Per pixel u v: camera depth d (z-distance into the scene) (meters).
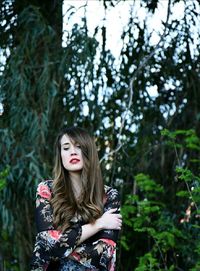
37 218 2.70
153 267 4.55
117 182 4.97
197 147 4.52
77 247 2.64
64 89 4.83
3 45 4.82
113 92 4.96
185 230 4.73
